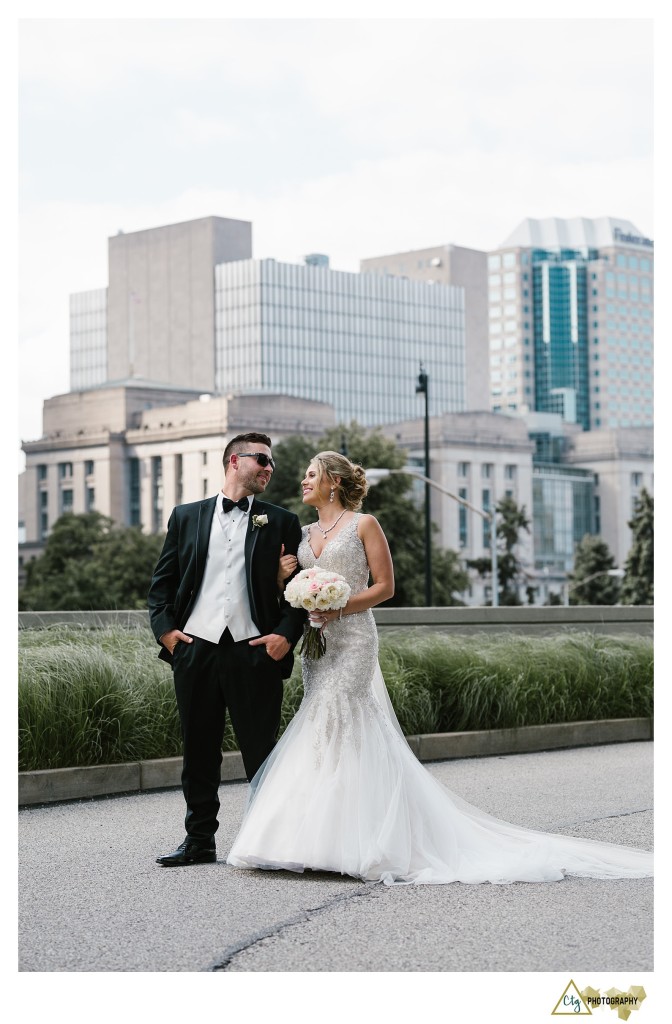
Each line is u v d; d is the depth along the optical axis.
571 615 17.86
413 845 7.29
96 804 9.84
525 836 7.89
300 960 5.56
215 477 133.88
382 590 7.61
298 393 155.12
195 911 6.38
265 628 7.55
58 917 6.27
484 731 12.92
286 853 7.17
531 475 146.88
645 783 10.89
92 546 93.25
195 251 176.00
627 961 5.54
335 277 158.12
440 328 163.50
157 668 11.30
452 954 5.64
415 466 141.12
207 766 7.63
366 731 7.41
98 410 144.62
